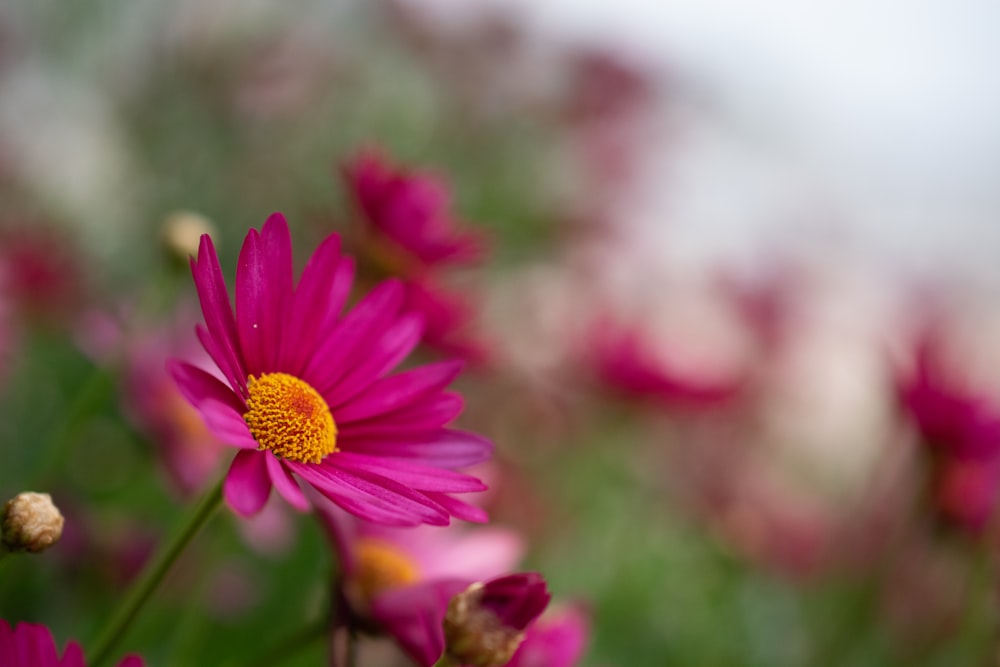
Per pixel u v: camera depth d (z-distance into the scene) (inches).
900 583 23.1
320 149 33.9
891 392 20.7
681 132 40.7
